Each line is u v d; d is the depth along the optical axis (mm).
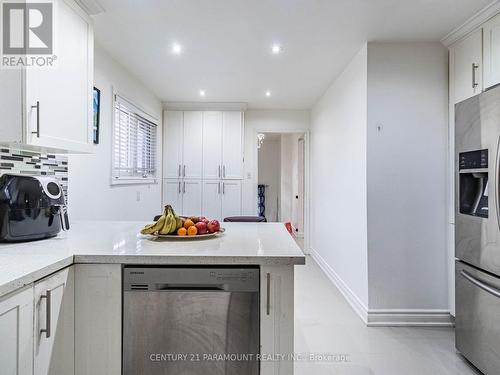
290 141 7152
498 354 1748
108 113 2912
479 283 1871
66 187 2240
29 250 1351
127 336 1302
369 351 2197
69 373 1271
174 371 1306
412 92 2609
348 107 3137
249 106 4938
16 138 1355
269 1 2064
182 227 1680
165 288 1301
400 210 2607
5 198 1435
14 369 981
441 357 2125
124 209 3342
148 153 4211
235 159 4832
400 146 2609
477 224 1910
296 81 3701
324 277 3898
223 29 2436
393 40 2586
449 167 2592
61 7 1604
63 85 1624
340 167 3400
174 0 2045
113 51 2854
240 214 4836
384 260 2607
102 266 1296
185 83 3801
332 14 2205
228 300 1305
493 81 2092
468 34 2322
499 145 1706
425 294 2607
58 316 1192
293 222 6961
